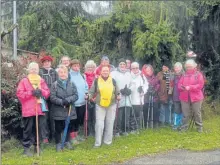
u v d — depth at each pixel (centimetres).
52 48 1778
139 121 1010
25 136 788
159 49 1148
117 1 1298
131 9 1244
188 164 728
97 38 1273
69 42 1908
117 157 774
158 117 1070
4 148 834
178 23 1348
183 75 995
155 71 1148
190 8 1354
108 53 1262
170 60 1162
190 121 1036
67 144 841
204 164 727
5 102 868
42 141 844
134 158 772
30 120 782
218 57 1371
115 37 1260
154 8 1270
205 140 908
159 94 1048
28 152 788
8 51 1825
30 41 1900
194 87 971
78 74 895
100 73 876
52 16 1914
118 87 929
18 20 1991
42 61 856
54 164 725
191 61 984
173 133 981
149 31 1165
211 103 1312
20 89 774
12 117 870
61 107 817
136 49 1166
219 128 1061
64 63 898
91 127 949
